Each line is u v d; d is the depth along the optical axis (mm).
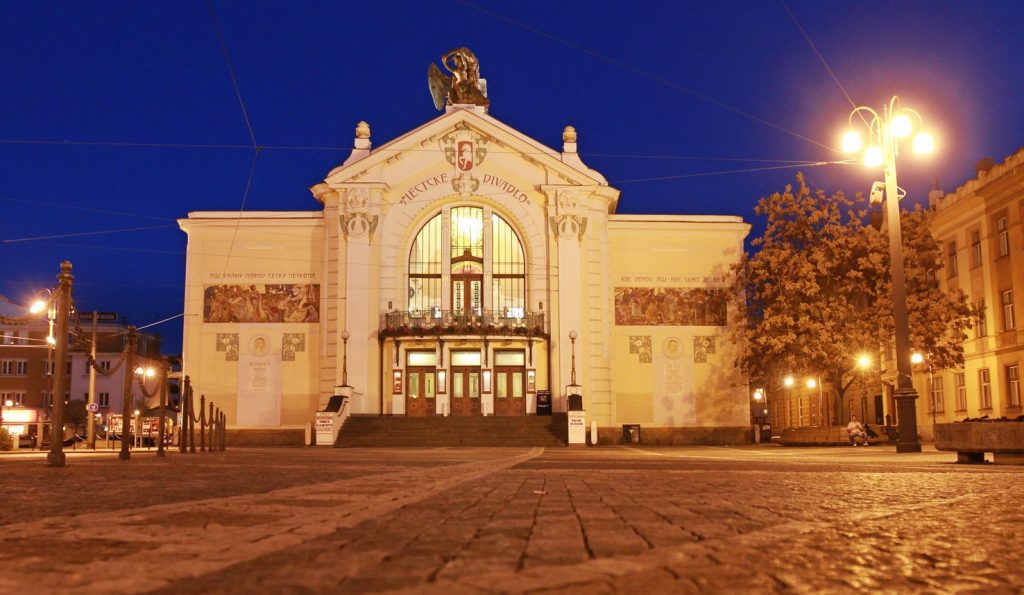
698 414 49188
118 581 3852
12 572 4125
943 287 43812
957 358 39156
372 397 46844
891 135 24719
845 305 39000
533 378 47469
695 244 50562
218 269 49312
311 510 7355
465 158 49469
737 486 10852
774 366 41844
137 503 8312
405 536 5516
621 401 49125
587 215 48844
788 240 41500
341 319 47438
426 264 49344
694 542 5207
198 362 48562
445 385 47688
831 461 19969
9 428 41781
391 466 17625
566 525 6203
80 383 78438
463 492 9812
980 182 39562
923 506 7805
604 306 48594
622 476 13453
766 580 3934
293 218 49625
